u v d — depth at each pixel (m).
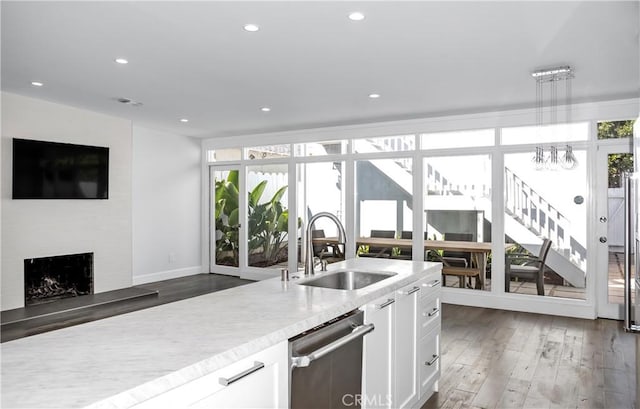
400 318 2.37
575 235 4.88
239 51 3.13
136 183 6.41
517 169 5.16
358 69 3.54
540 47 3.04
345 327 1.83
